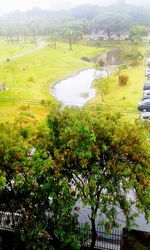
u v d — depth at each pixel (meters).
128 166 17.23
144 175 17.41
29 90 77.44
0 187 17.64
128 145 17.44
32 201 19.02
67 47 157.00
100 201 19.52
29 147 18.33
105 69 106.50
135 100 63.41
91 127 17.45
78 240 18.97
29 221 18.55
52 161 17.22
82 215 25.00
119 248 21.75
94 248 21.83
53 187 17.72
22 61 113.38
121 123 18.52
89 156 16.72
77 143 17.12
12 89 76.31
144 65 102.25
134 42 168.75
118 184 17.97
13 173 18.19
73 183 18.77
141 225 24.47
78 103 67.81
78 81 92.31
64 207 17.81
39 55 125.94
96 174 17.48
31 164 17.64
